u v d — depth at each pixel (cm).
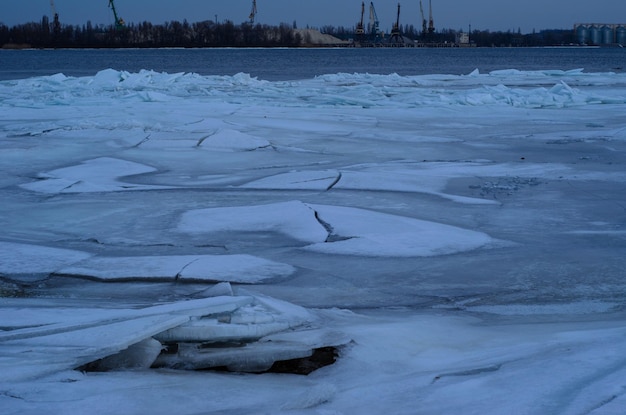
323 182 1223
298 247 850
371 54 15362
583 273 759
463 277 748
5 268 764
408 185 1205
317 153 1559
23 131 1838
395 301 676
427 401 389
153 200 1106
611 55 13688
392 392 408
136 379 425
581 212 1030
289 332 512
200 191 1174
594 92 3362
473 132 1917
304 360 478
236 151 1582
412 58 12244
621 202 1090
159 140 1691
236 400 399
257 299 579
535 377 409
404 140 1759
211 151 1580
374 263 792
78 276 741
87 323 504
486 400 382
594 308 649
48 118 2159
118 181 1266
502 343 515
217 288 688
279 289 707
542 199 1113
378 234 898
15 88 3575
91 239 893
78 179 1279
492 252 835
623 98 2866
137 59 11569
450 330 561
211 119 2017
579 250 843
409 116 2302
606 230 934
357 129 1950
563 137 1798
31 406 373
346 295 693
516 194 1148
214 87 3812
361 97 3091
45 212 1033
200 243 870
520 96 2872
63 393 393
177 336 486
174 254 825
